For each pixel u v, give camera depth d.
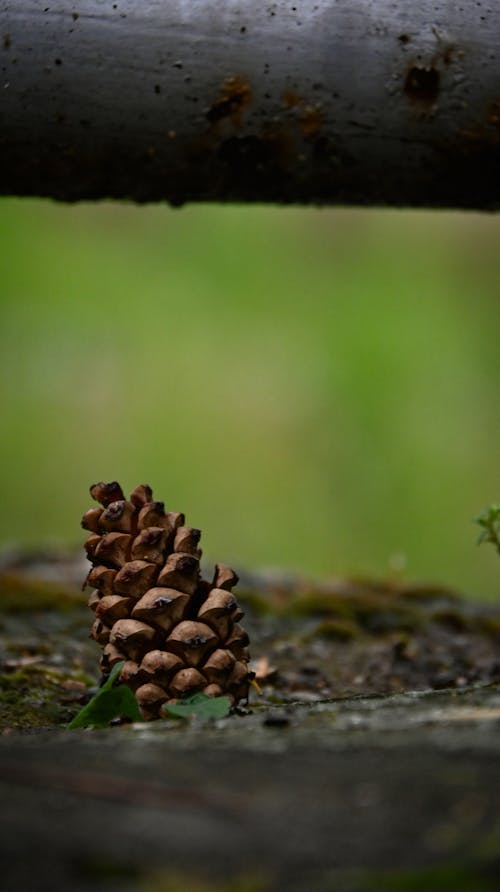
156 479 2.93
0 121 1.11
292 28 1.10
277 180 1.12
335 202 1.13
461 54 1.10
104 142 1.11
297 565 2.75
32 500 2.91
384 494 2.90
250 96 1.10
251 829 0.90
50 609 1.33
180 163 1.12
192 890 0.87
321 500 2.89
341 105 1.10
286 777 0.92
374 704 1.00
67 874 0.88
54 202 1.14
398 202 1.13
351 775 0.92
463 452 2.94
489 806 0.90
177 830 0.90
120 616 1.05
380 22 1.10
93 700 1.03
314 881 0.88
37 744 0.96
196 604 1.05
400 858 0.88
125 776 0.92
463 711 0.98
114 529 1.05
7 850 0.89
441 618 1.34
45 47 1.10
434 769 0.92
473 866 0.88
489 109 1.10
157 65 1.10
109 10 1.10
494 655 1.27
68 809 0.90
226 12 1.10
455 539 2.78
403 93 1.10
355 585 1.44
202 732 0.97
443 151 1.11
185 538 1.05
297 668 1.24
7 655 1.23
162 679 1.04
